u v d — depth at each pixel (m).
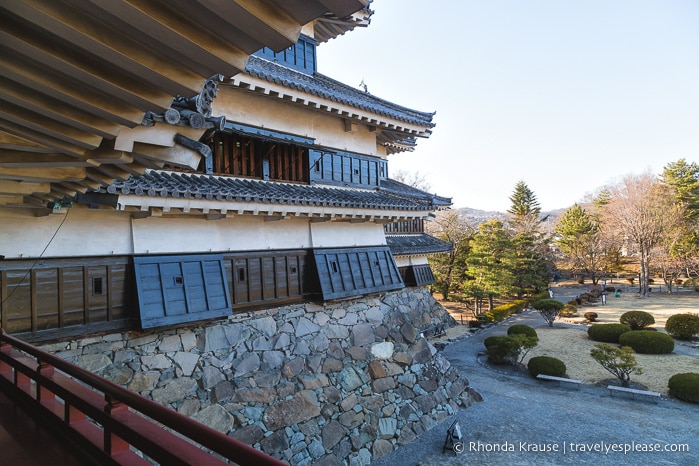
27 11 1.90
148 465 3.42
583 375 19.14
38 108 2.61
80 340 8.16
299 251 12.38
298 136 12.27
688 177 45.59
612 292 45.16
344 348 12.38
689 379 16.03
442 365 14.77
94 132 2.95
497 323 31.80
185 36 2.06
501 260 35.94
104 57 2.19
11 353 6.11
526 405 15.36
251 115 11.07
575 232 51.94
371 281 13.95
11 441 4.35
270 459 1.76
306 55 13.16
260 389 10.15
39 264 7.84
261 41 2.16
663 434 13.05
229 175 10.78
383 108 13.59
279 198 10.12
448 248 24.83
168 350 9.21
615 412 14.84
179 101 3.47
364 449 11.13
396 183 19.27
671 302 37.06
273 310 11.38
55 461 3.93
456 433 11.70
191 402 9.09
